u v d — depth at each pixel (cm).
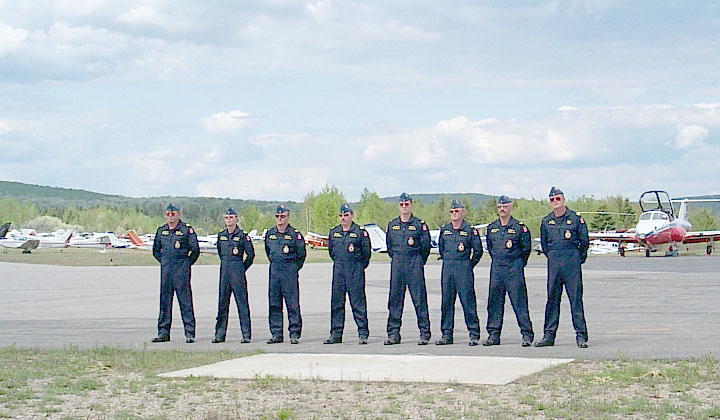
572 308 1165
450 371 928
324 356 1085
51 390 843
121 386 866
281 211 1296
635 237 5584
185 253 1327
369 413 723
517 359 1019
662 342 1180
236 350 1182
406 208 1248
